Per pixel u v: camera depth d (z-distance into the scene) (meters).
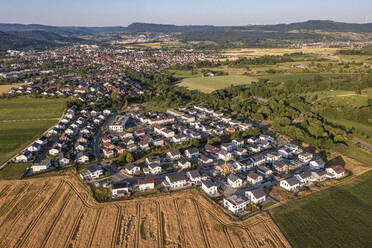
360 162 151.62
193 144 168.88
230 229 96.62
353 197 116.62
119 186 118.00
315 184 127.75
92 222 99.19
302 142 180.62
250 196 113.31
